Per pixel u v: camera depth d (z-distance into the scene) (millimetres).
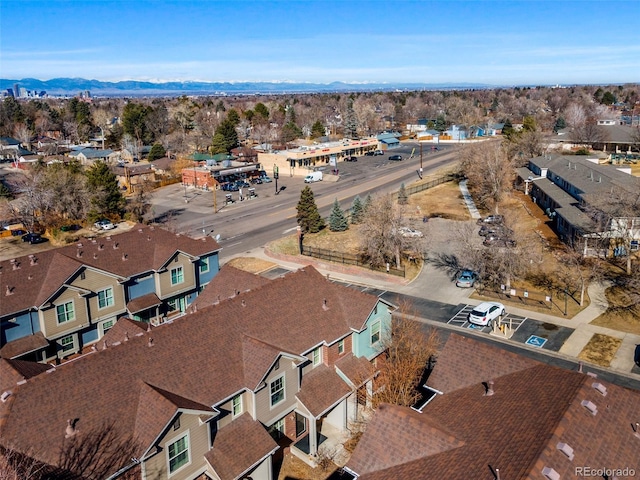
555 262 57906
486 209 84562
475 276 55375
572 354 39812
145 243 49438
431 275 57938
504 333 43500
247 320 31828
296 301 34812
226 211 91312
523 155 105000
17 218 83125
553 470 17141
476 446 19922
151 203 98438
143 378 26141
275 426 30344
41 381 23812
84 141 183375
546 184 82500
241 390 27891
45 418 22797
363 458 21531
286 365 29828
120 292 45125
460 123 190250
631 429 20203
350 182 111188
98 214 83375
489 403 22938
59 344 41531
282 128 183000
